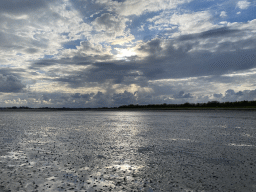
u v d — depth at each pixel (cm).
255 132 1769
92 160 902
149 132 1834
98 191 574
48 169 777
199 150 1098
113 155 993
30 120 3572
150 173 729
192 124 2502
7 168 791
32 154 1017
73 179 671
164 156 973
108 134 1730
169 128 2119
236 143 1290
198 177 683
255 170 752
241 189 582
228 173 722
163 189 586
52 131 1950
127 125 2516
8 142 1361
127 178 679
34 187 604
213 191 569
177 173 727
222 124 2442
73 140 1431
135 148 1155
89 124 2703
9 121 3334
